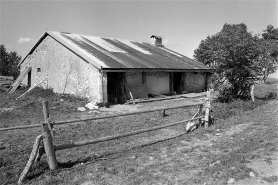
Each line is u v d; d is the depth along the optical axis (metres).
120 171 5.15
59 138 7.65
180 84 22.78
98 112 12.57
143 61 18.17
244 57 13.49
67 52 16.52
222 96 14.32
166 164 5.46
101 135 8.02
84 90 15.34
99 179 4.80
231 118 9.94
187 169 5.10
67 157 6.03
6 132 8.52
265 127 8.18
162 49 27.78
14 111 11.73
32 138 7.77
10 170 5.16
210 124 9.18
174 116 11.05
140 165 5.47
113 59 16.09
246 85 14.31
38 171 5.01
